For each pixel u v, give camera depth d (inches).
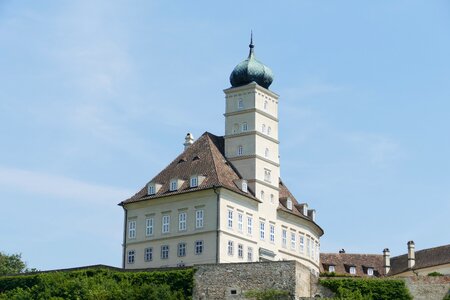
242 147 5846.5
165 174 5856.3
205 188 5497.1
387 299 4606.3
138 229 5753.0
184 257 5511.8
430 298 4616.1
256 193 5753.0
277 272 4530.0
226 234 5457.7
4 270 7037.4
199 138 6013.8
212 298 4596.5
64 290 4744.1
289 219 6033.5
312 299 4500.5
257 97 5880.9
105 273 4906.5
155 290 4611.2
